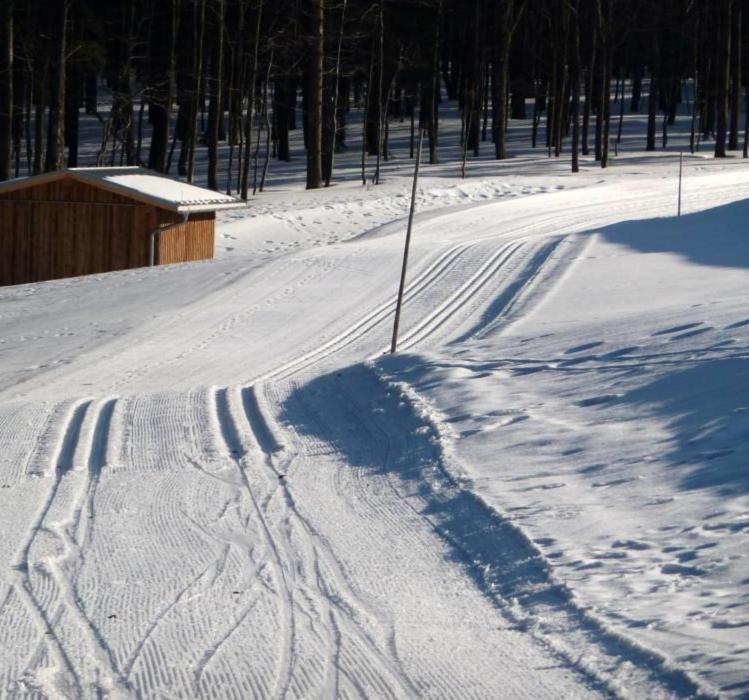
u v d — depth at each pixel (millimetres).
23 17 69062
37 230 44188
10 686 7609
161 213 43156
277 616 8992
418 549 10781
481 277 35844
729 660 7270
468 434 14969
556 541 10336
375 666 7836
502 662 7812
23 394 21828
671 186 65000
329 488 13500
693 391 15016
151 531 11891
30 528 12133
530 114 125188
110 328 29750
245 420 17969
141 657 8125
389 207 59406
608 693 7145
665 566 9336
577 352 19453
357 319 30688
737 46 85812
